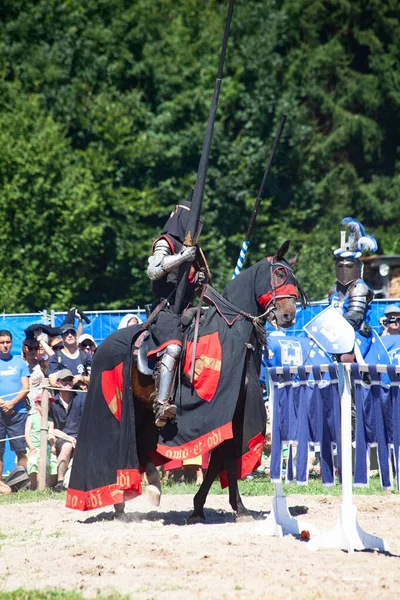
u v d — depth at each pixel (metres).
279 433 16.28
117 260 62.09
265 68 68.12
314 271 63.88
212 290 17.59
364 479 14.77
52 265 55.28
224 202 65.00
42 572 13.66
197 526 17.17
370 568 13.28
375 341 26.23
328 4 80.50
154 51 66.56
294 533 15.93
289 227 69.19
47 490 24.53
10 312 53.09
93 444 17.92
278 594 11.90
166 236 17.62
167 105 65.44
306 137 71.31
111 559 14.27
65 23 64.25
